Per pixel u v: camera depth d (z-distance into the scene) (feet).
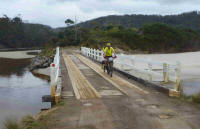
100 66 62.03
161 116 20.70
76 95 29.12
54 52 147.23
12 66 132.36
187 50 326.65
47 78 77.20
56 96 26.76
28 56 229.45
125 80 40.63
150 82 34.83
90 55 92.84
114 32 303.89
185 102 25.88
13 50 355.77
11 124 20.75
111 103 25.40
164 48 309.22
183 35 338.75
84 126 18.39
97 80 40.37
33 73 94.32
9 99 46.68
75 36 245.04
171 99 27.32
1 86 63.41
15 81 73.26
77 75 45.91
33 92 54.49
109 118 20.24
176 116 20.67
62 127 18.34
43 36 556.51
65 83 37.27
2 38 424.87
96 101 26.27
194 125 18.33
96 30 318.45
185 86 44.29
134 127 17.98
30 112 36.27
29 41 497.05
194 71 74.28
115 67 54.65
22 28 513.45
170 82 35.58
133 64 43.55
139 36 308.60
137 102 25.82
